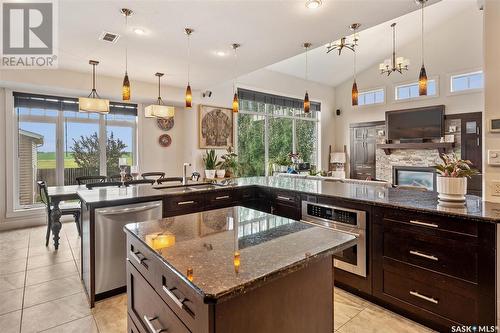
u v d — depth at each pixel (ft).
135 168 12.48
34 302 8.00
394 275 7.30
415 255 6.86
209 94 20.51
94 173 18.34
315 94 28.63
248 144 23.94
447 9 21.30
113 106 18.72
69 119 17.49
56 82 14.79
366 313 7.42
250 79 23.29
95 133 18.34
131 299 4.98
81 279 9.41
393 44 23.94
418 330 6.69
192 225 5.26
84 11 9.11
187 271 3.27
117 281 8.34
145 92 17.78
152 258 4.11
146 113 14.02
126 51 12.50
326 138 29.89
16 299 8.16
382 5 8.90
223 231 4.89
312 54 23.48
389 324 6.95
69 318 7.25
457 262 6.16
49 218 12.80
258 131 24.59
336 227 8.61
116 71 15.35
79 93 16.34
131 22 9.87
